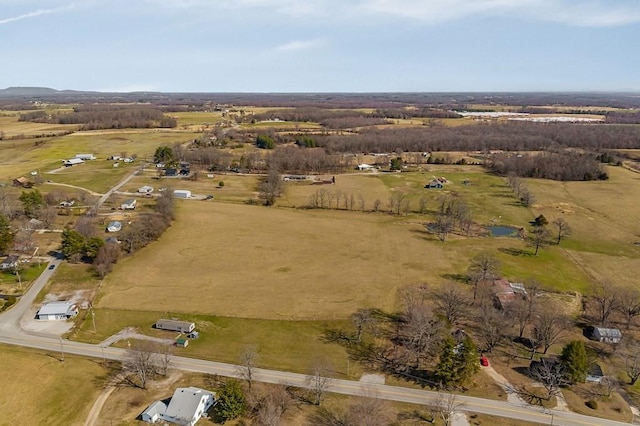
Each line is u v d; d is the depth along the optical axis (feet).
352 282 390.83
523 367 286.46
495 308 340.18
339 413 245.24
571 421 242.78
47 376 271.90
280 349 301.22
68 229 435.12
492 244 480.64
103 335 315.17
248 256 441.27
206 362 287.48
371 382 270.46
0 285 374.84
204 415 245.04
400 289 378.73
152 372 274.77
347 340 311.27
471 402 254.88
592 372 274.57
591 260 446.19
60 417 242.37
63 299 358.64
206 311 343.87
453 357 264.52
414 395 260.42
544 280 398.21
